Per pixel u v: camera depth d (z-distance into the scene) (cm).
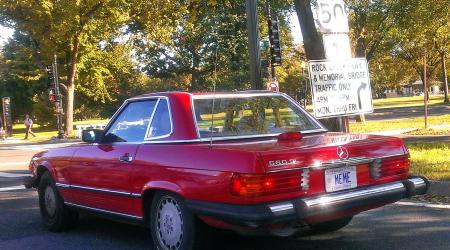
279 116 614
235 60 3872
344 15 975
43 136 4272
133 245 636
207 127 550
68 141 3288
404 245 586
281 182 468
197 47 4684
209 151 496
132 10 3494
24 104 5988
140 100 611
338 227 649
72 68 3781
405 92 12938
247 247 593
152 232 558
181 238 519
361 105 984
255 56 1170
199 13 1848
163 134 560
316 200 476
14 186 1195
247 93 614
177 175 514
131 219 587
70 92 3841
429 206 770
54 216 720
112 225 750
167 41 3519
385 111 4662
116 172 591
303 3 1145
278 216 454
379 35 2936
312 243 606
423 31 2972
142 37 3969
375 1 2808
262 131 582
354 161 516
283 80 6569
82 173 648
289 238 628
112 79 5809
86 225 754
